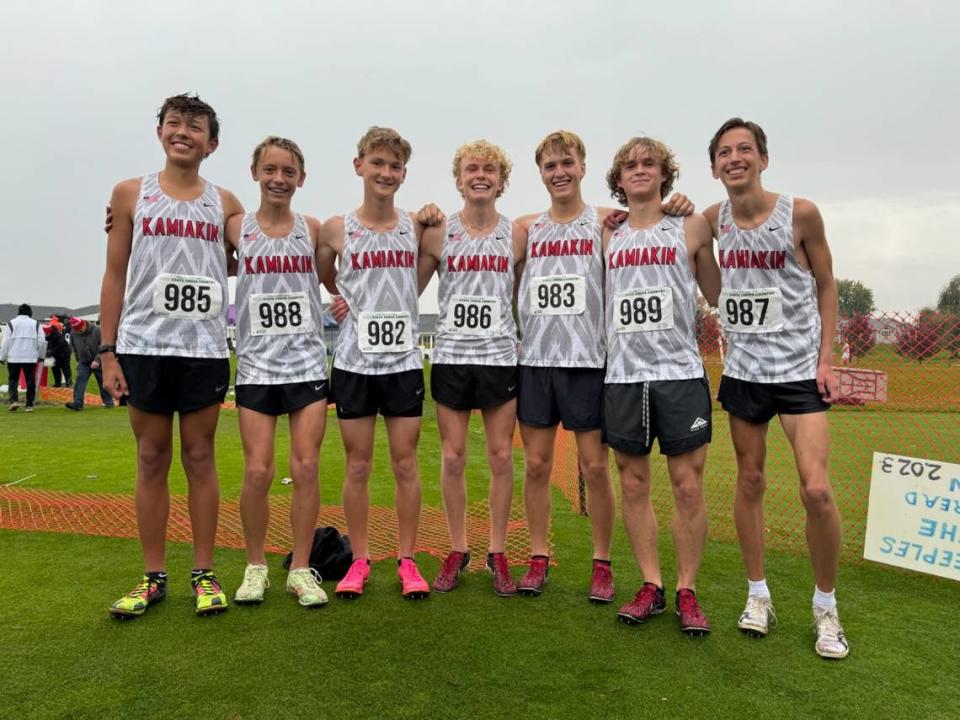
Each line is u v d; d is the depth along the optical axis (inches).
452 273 133.7
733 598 130.2
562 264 129.0
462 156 133.3
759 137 112.8
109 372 117.2
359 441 130.6
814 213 110.9
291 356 125.3
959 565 131.0
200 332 118.3
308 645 105.3
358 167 132.0
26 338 451.2
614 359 120.6
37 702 87.8
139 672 96.1
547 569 135.4
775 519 195.2
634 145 120.3
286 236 126.4
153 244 115.9
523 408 131.6
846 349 295.9
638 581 140.4
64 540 161.9
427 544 165.5
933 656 104.7
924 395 438.9
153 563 122.6
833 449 321.1
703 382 117.2
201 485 121.8
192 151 118.1
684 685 94.1
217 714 85.3
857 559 156.7
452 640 107.9
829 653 103.0
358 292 130.3
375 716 85.0
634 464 120.0
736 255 115.3
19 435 346.0
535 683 93.9
